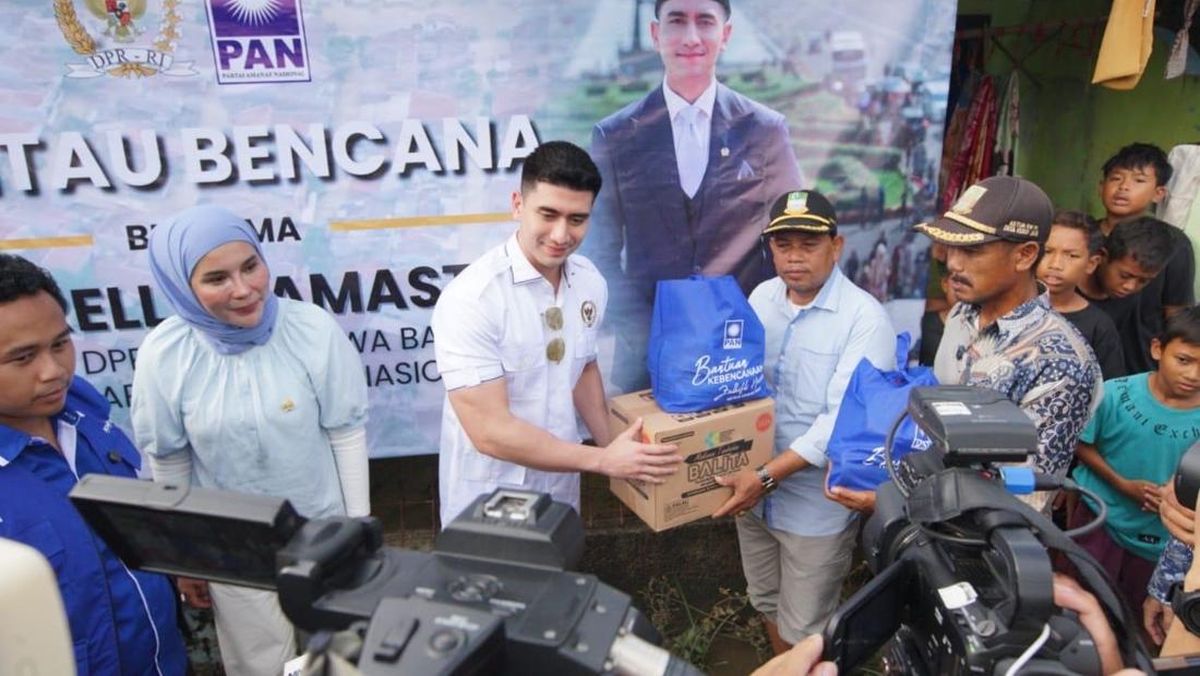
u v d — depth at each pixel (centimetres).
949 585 109
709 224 277
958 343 202
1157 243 277
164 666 175
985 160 441
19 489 148
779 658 114
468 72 252
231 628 209
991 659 98
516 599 79
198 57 239
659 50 258
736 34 259
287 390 192
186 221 175
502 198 264
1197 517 128
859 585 321
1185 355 215
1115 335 270
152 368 184
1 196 241
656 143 266
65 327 154
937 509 110
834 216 222
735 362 217
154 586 171
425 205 262
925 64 268
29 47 231
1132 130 429
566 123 260
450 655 67
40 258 247
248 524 84
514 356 202
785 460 224
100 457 171
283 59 243
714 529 320
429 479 335
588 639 75
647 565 321
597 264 276
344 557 85
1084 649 100
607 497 331
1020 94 485
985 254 175
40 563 74
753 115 268
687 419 212
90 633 154
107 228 248
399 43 246
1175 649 136
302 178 253
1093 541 246
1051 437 174
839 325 228
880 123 272
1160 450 227
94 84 236
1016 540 98
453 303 197
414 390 280
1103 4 425
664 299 222
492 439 195
